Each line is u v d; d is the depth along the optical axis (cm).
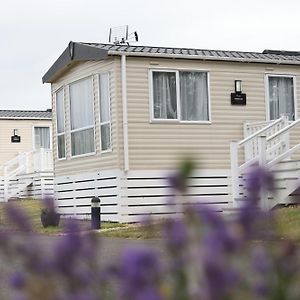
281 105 2342
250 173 202
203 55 2205
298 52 2680
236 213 206
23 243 224
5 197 3875
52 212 291
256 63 2294
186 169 192
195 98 2211
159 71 2161
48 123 4459
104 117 2211
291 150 1923
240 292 202
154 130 2139
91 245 218
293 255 216
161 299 179
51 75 2553
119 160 2095
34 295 193
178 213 203
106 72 2178
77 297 200
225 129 2239
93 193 2264
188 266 198
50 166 3753
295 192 349
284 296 212
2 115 4381
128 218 2081
